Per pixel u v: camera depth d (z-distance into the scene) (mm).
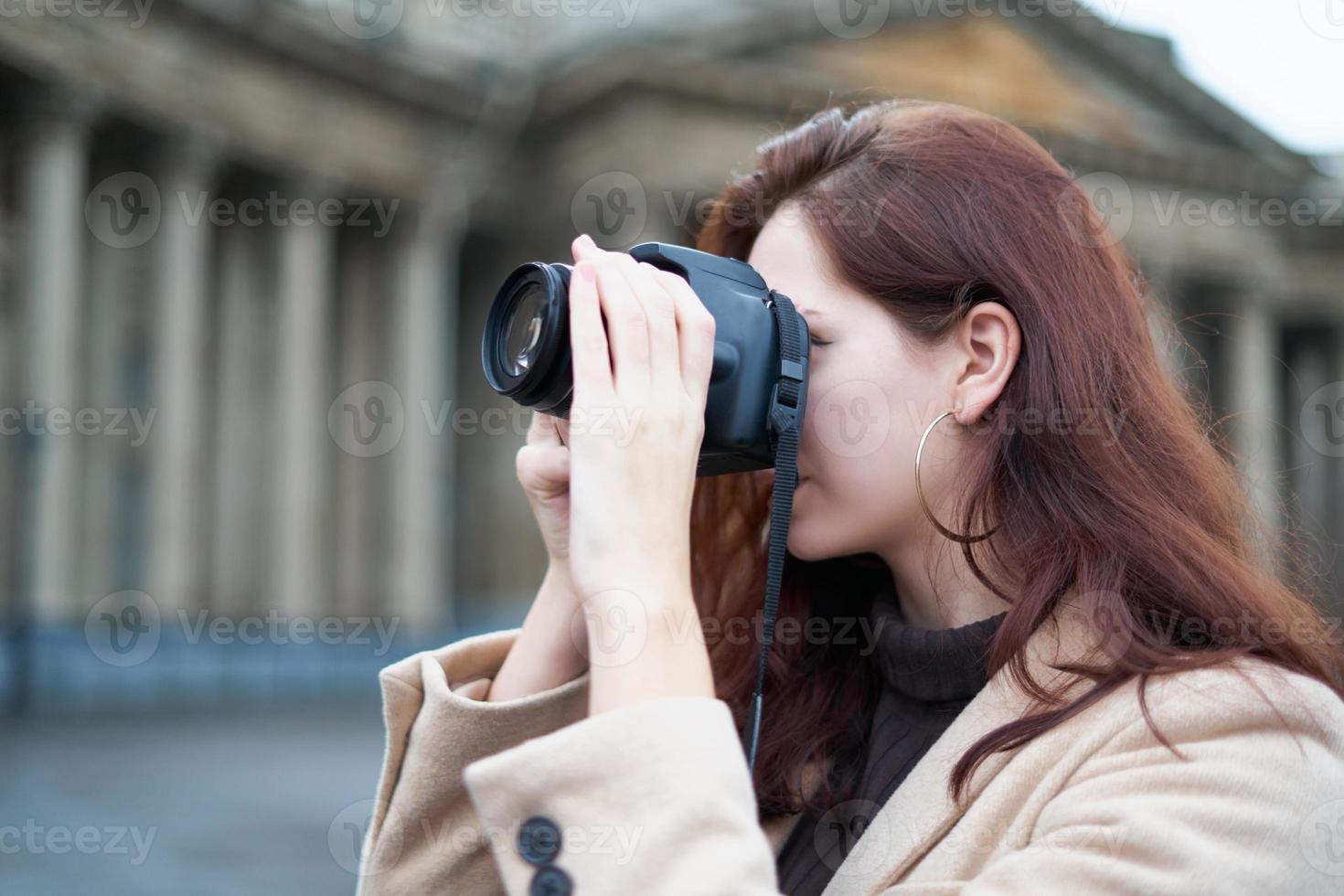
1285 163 55188
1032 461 2041
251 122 44688
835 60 46438
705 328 1928
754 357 2033
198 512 44219
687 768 1614
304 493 45781
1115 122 50188
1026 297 2086
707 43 45094
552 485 2451
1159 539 1921
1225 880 1545
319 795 16141
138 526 41562
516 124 49594
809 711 2418
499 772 1656
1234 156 52875
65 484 37281
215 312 46188
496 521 53688
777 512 2020
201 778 17734
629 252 2086
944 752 1961
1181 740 1715
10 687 30000
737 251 2529
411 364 49562
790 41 45625
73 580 37594
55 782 16875
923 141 2234
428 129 49688
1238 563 1946
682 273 2043
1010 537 2033
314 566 46156
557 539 2463
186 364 41781
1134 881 1566
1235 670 1757
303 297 46281
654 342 1895
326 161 47000
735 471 2176
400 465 49031
